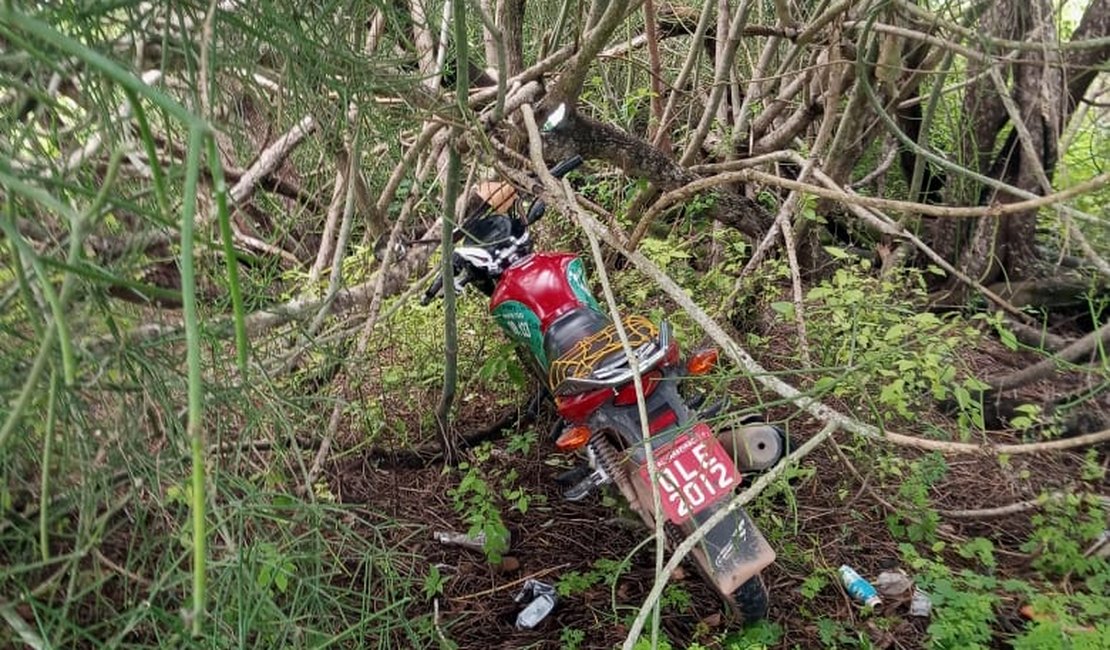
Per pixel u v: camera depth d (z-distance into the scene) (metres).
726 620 2.47
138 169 1.77
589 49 2.45
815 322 3.19
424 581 2.61
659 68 3.56
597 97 4.18
